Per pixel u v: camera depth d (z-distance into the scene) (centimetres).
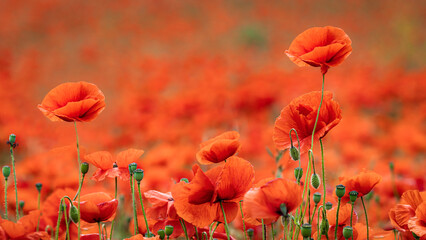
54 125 974
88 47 2353
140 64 1800
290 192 192
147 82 1413
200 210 212
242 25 2925
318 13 3225
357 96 1120
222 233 250
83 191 356
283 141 222
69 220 232
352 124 780
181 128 793
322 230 219
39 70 1892
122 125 900
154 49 2494
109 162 245
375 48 2148
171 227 221
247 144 631
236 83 1462
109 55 2258
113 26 2853
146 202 362
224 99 1022
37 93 1631
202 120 807
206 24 2983
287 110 224
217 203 214
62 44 2575
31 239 213
